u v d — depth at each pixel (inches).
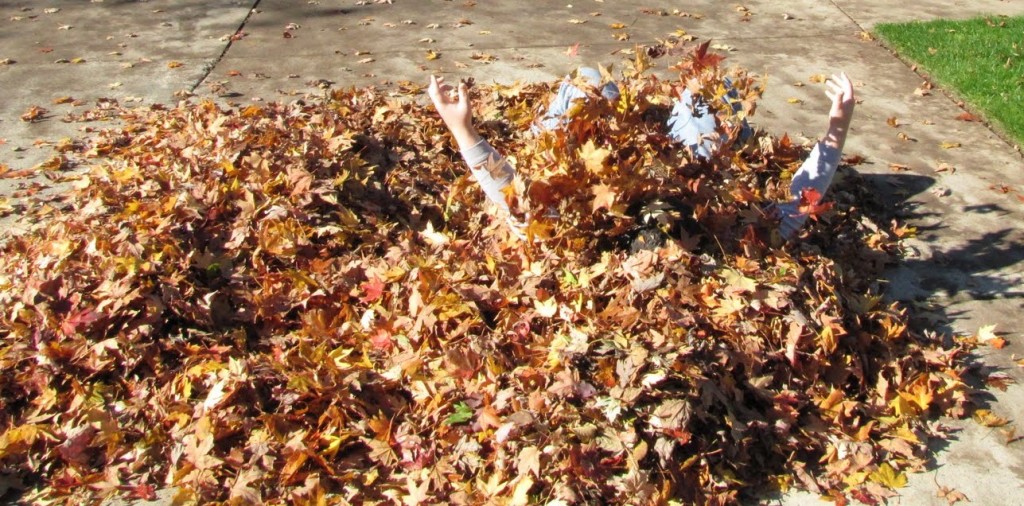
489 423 114.7
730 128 152.1
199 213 155.9
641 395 114.8
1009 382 136.3
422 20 307.0
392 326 133.4
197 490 109.7
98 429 118.4
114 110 233.0
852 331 136.8
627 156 143.3
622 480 108.0
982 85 251.4
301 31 295.1
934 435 126.0
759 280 134.0
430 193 181.9
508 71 261.0
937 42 287.9
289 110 217.8
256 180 165.3
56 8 320.8
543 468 109.0
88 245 146.2
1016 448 124.5
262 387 123.6
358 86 248.1
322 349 130.1
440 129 206.1
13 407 125.7
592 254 139.9
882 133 223.1
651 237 137.2
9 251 160.1
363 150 189.0
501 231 153.9
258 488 110.2
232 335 135.3
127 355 129.0
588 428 112.1
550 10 320.8
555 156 133.7
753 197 144.3
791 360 126.3
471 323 131.8
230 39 287.1
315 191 163.0
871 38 295.9
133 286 138.5
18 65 264.7
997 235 177.0
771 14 321.1
